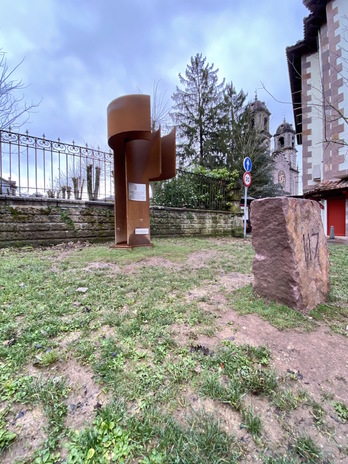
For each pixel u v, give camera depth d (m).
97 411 1.01
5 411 1.00
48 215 4.62
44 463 0.81
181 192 7.41
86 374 1.23
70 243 4.79
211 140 18.56
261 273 2.25
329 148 8.59
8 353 1.35
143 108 3.75
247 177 7.09
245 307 2.04
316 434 0.95
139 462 0.82
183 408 1.05
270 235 2.15
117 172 4.49
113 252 3.91
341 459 0.86
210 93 18.81
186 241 5.81
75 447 0.86
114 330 1.65
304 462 0.84
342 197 9.30
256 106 23.11
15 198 4.26
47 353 1.37
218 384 1.17
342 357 1.43
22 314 1.82
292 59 10.86
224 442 0.89
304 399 1.12
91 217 5.18
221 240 6.63
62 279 2.61
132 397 1.09
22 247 4.27
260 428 0.96
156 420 0.98
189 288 2.52
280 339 1.60
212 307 2.07
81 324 1.70
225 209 8.52
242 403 1.08
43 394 1.08
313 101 10.40
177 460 0.82
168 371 1.26
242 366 1.31
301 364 1.36
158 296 2.26
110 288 2.42
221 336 1.62
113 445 0.87
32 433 0.92
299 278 2.01
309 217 2.20
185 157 18.66
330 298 2.29
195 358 1.37
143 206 4.57
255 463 0.83
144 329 1.67
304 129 10.85
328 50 8.59
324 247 2.34
